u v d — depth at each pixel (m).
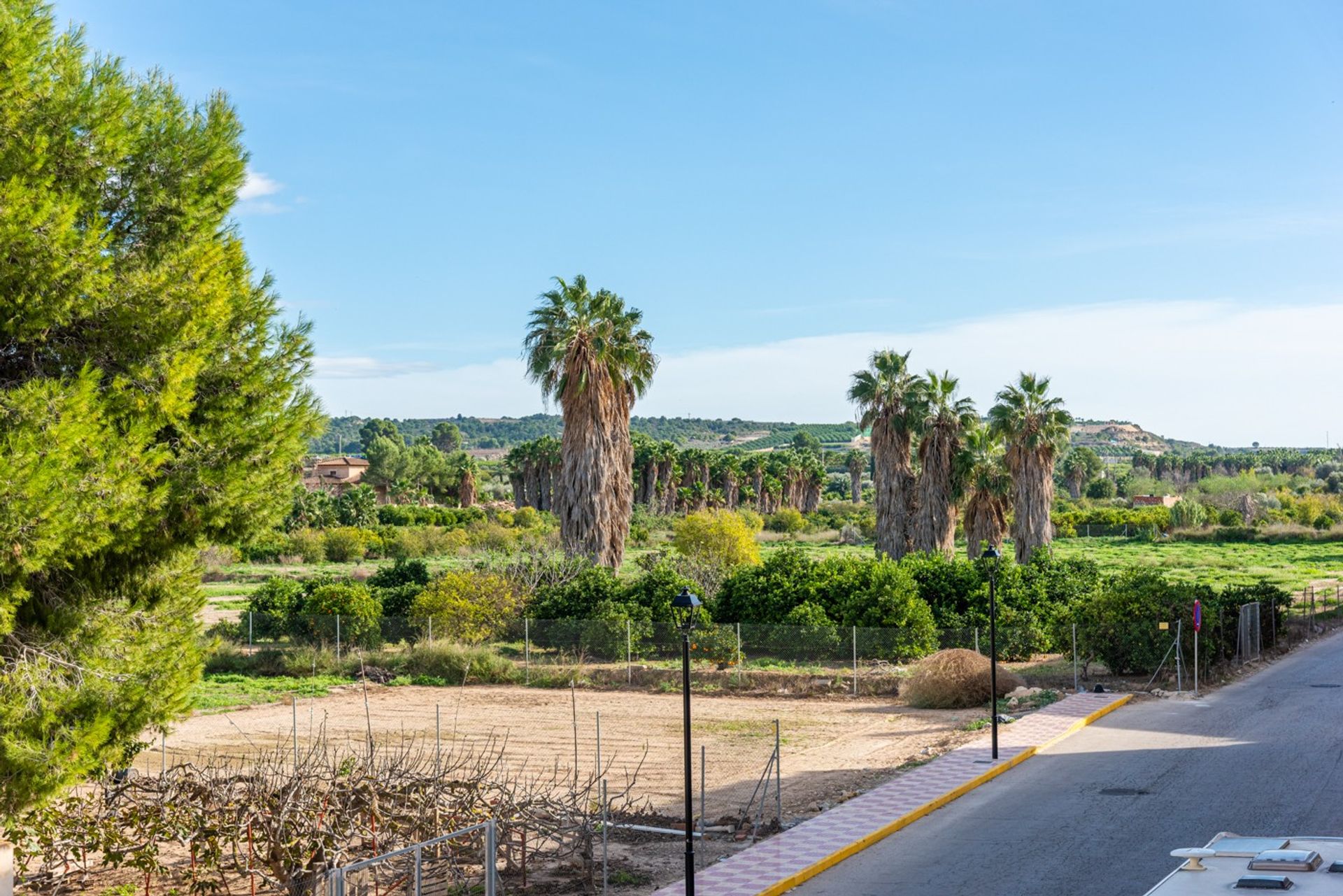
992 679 23.31
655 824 18.95
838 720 29.55
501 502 146.75
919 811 19.14
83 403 12.72
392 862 14.62
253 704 32.69
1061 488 181.75
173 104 15.55
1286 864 7.65
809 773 23.02
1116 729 26.64
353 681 36.66
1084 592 42.03
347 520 96.94
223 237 15.65
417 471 145.75
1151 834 17.45
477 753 25.06
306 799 15.27
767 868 16.08
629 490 45.19
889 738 26.78
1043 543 54.25
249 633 40.50
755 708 31.69
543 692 34.84
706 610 38.53
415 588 43.78
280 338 15.73
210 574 69.62
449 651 37.06
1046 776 21.88
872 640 36.91
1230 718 27.42
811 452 151.25
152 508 13.79
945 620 39.47
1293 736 24.86
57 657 13.97
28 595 12.68
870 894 15.07
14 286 13.02
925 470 52.44
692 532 60.72
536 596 41.00
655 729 28.47
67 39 14.55
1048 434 53.97
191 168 15.24
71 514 12.16
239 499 14.68
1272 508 121.88
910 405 51.53
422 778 16.38
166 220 15.05
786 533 112.88
